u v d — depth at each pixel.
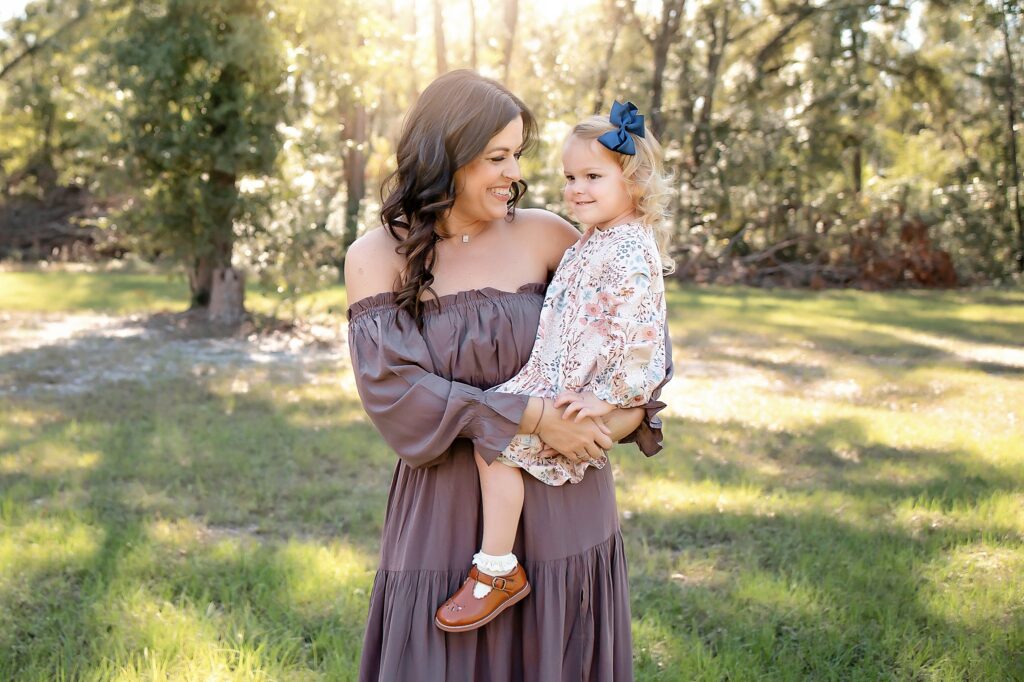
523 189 2.64
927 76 30.11
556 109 23.73
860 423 8.35
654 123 25.88
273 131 13.44
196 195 13.56
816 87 28.55
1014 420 8.61
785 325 15.98
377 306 2.46
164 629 3.89
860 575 4.64
